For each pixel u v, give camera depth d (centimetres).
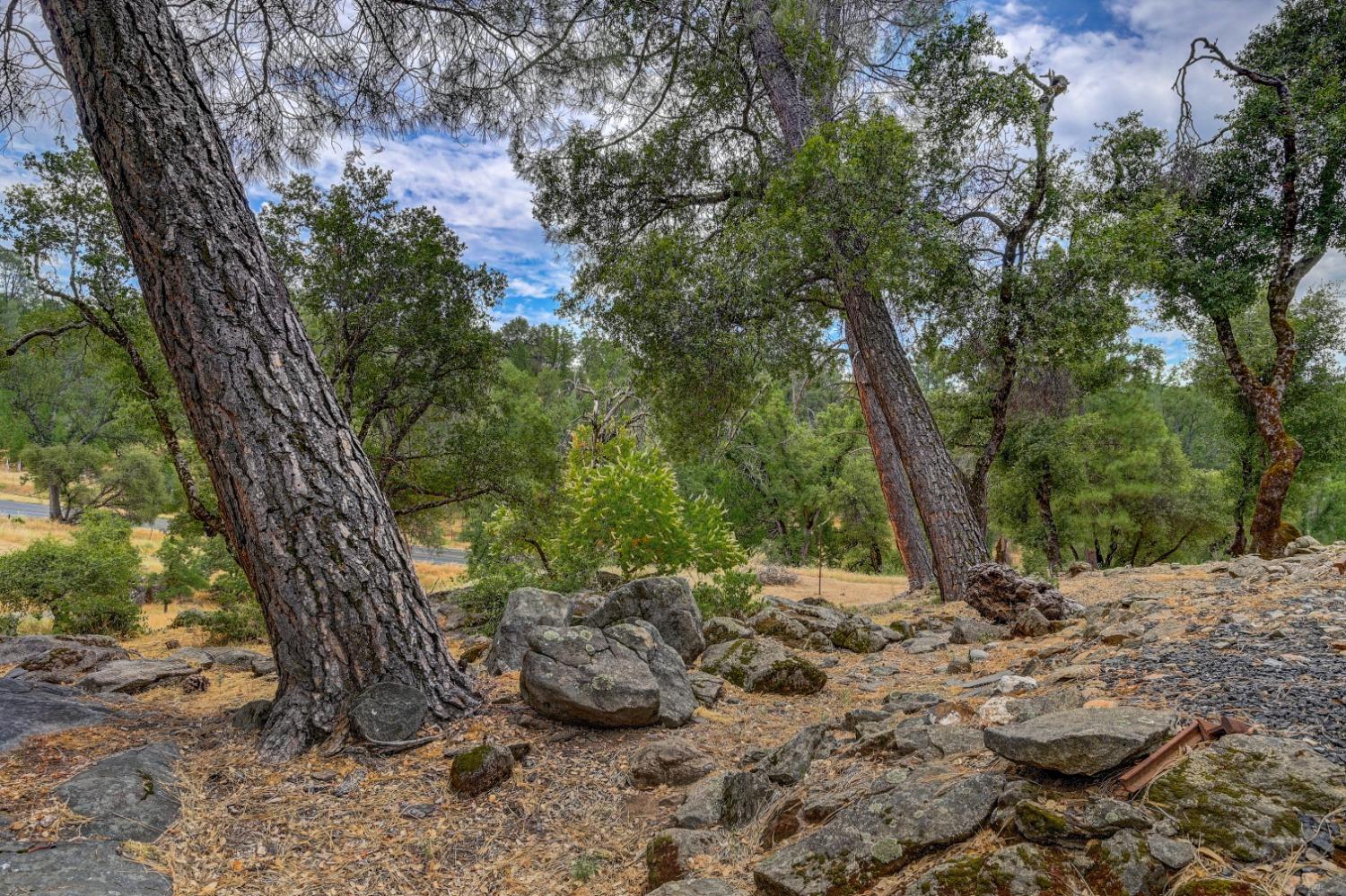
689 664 612
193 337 412
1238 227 1437
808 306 1211
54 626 1229
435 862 303
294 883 280
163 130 415
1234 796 203
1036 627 632
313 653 416
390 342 1274
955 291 1080
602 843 318
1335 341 1969
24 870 253
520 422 1536
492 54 858
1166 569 966
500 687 489
